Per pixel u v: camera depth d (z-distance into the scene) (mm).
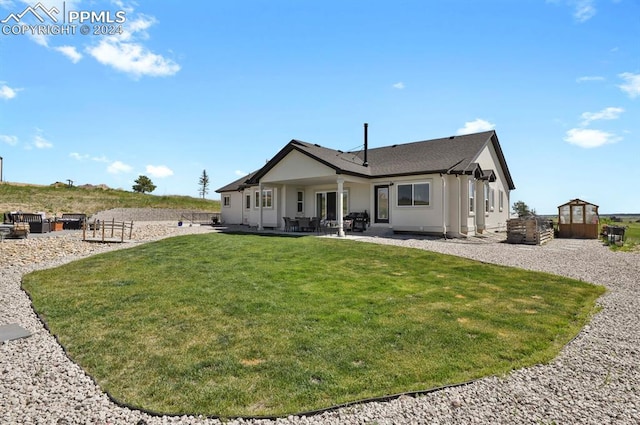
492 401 2977
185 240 13289
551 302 5977
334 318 4895
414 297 6059
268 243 12328
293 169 17344
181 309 5320
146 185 59750
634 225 33875
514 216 25484
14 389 3174
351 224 17328
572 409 2869
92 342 4172
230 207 27672
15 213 19125
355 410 2830
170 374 3377
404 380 3271
